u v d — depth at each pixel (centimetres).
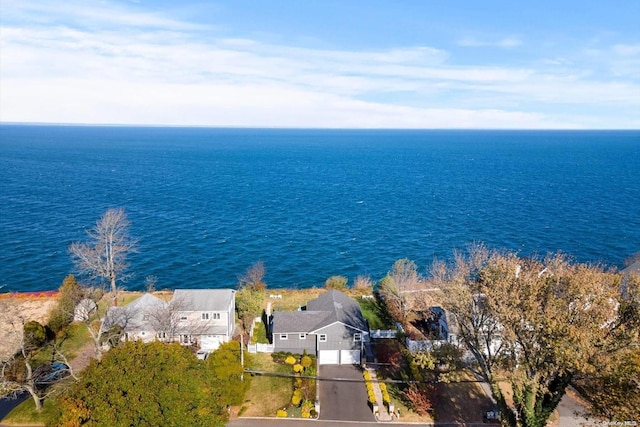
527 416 3556
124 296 6881
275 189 16750
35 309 6278
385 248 9981
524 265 4322
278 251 9669
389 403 4325
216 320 5472
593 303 3139
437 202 14512
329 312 5478
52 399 4259
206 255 9300
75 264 8031
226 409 4103
